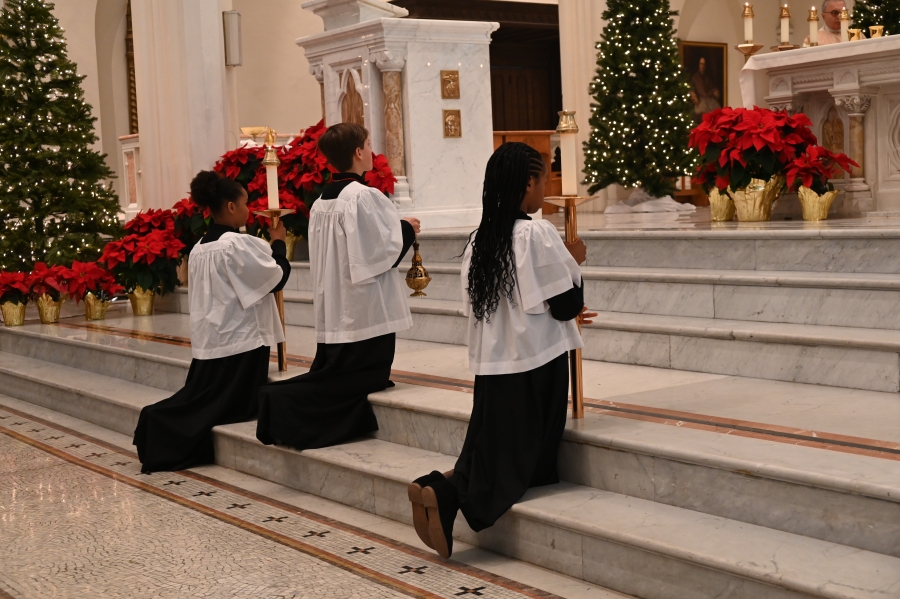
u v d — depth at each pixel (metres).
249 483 4.67
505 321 3.38
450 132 7.77
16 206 8.54
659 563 2.92
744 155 6.31
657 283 4.95
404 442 4.30
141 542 3.83
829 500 2.79
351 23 7.86
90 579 3.43
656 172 10.42
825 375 3.97
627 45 10.34
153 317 7.98
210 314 5.01
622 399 3.92
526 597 3.06
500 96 16.64
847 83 6.77
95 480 4.86
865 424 3.32
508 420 3.36
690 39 15.20
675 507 3.19
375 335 4.39
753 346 4.20
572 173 3.58
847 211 6.86
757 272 4.84
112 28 14.29
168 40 8.91
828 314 4.30
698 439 3.25
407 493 3.60
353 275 4.27
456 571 3.32
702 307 4.77
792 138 6.28
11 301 7.95
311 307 6.82
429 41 7.61
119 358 6.56
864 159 6.93
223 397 5.04
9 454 5.51
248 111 13.85
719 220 6.76
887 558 2.65
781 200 6.82
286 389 4.36
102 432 6.02
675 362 4.49
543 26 15.73
